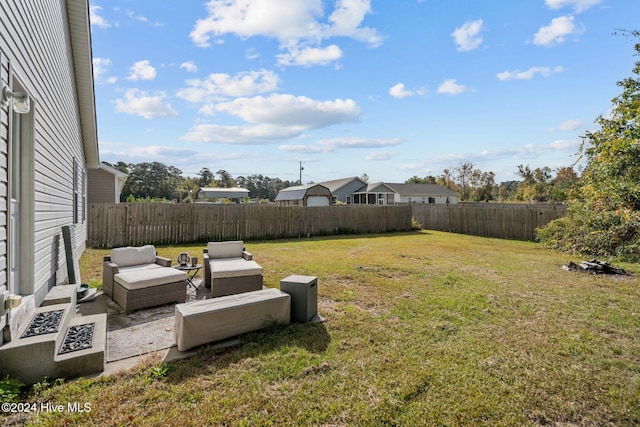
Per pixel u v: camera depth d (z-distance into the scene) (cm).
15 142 316
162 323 359
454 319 376
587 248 841
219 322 303
